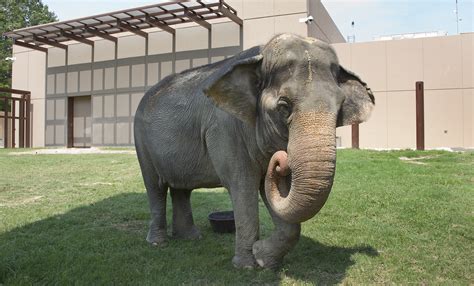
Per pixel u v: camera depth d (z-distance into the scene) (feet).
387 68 70.44
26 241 17.54
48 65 95.66
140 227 20.48
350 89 11.57
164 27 78.02
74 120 95.09
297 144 9.39
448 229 17.80
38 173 40.68
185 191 18.11
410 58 69.36
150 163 17.29
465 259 14.32
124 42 87.10
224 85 11.31
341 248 15.76
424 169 35.60
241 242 13.28
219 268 13.58
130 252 15.70
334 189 26.89
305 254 14.94
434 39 68.33
